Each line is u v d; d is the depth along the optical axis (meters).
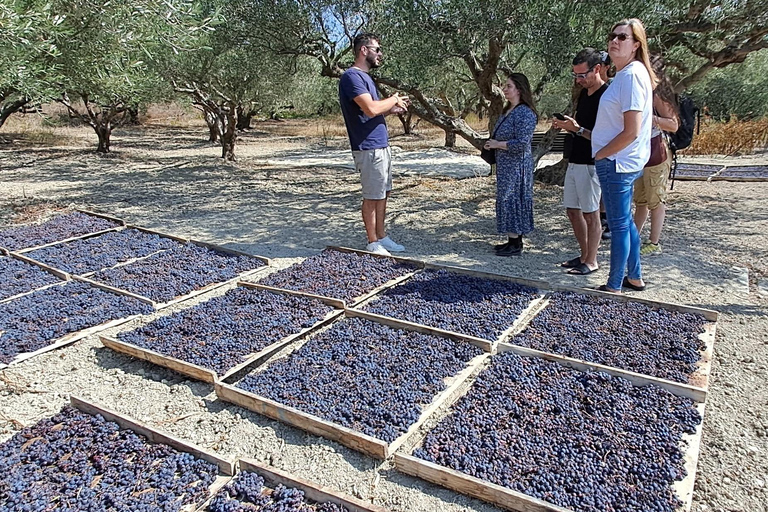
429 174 12.12
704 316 4.24
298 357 3.81
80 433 3.03
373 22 9.13
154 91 14.76
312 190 10.41
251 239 6.98
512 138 5.70
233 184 11.10
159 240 6.61
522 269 5.64
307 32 9.68
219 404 3.41
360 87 5.55
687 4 6.16
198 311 4.54
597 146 4.39
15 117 24.05
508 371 3.56
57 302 4.74
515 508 2.49
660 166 5.36
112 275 5.46
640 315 4.30
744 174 10.60
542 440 2.91
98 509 2.50
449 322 4.26
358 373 3.58
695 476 2.71
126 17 6.68
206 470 2.75
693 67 8.91
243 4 9.34
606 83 5.07
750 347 3.94
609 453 2.79
